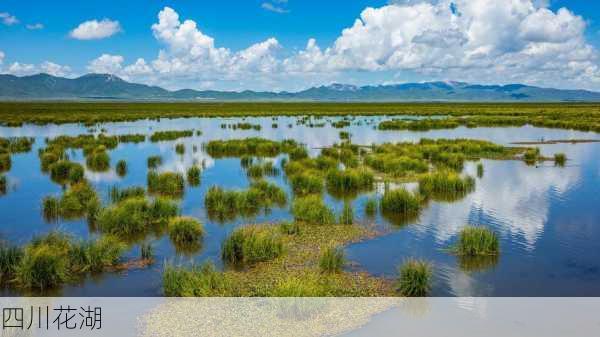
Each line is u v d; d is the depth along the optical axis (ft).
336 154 99.09
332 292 33.94
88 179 77.92
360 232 48.67
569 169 86.22
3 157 92.53
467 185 69.72
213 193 59.67
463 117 256.11
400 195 56.59
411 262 36.63
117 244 41.63
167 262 40.34
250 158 94.53
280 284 33.45
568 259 41.11
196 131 170.30
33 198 65.16
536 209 58.03
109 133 164.55
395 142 130.82
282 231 48.65
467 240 42.57
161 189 69.41
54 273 36.09
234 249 41.27
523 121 208.54
